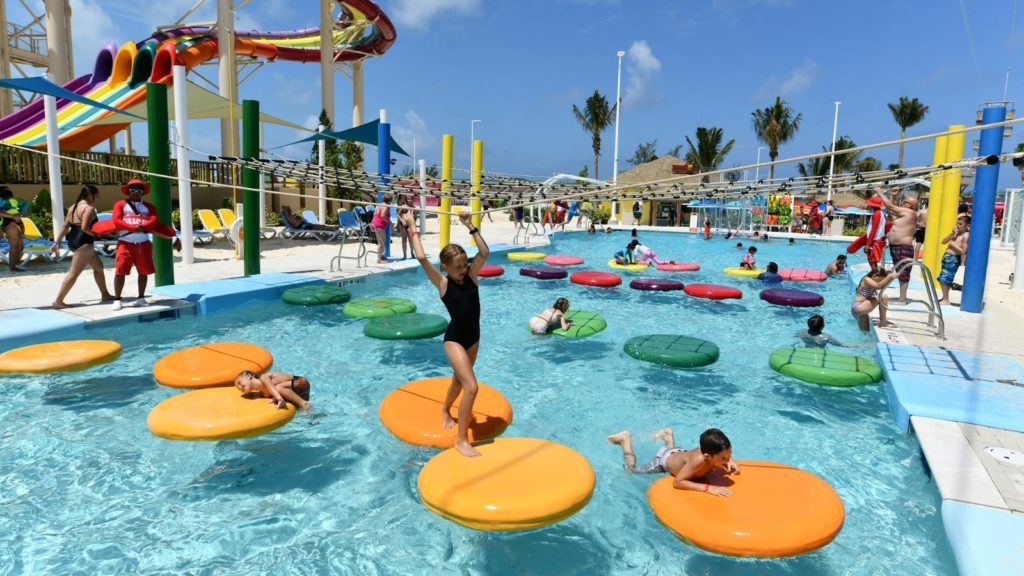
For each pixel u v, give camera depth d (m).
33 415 5.39
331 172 7.58
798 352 7.18
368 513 4.07
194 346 7.52
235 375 6.01
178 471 4.54
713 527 3.56
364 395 6.14
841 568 3.54
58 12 20.45
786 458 4.94
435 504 3.80
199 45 22.92
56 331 7.46
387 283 12.38
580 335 8.34
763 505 3.78
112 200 18.67
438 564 3.58
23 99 25.84
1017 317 8.84
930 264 11.45
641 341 7.77
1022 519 3.51
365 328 8.19
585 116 56.19
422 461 4.75
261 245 17.19
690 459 4.10
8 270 11.22
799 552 3.47
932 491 4.21
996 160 5.51
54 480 4.37
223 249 15.85
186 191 12.58
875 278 8.20
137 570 3.45
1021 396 5.43
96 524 3.88
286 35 33.84
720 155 52.75
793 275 14.17
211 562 3.55
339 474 4.56
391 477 4.52
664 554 3.67
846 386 6.40
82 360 6.42
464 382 4.31
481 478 3.99
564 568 3.56
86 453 4.76
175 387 5.91
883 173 5.74
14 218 11.02
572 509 3.80
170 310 8.72
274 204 24.22
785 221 32.88
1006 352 6.91
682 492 3.98
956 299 10.19
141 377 6.35
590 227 27.41
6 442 4.89
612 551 3.72
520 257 16.73
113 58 18.86
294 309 9.61
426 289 11.97
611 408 5.98
